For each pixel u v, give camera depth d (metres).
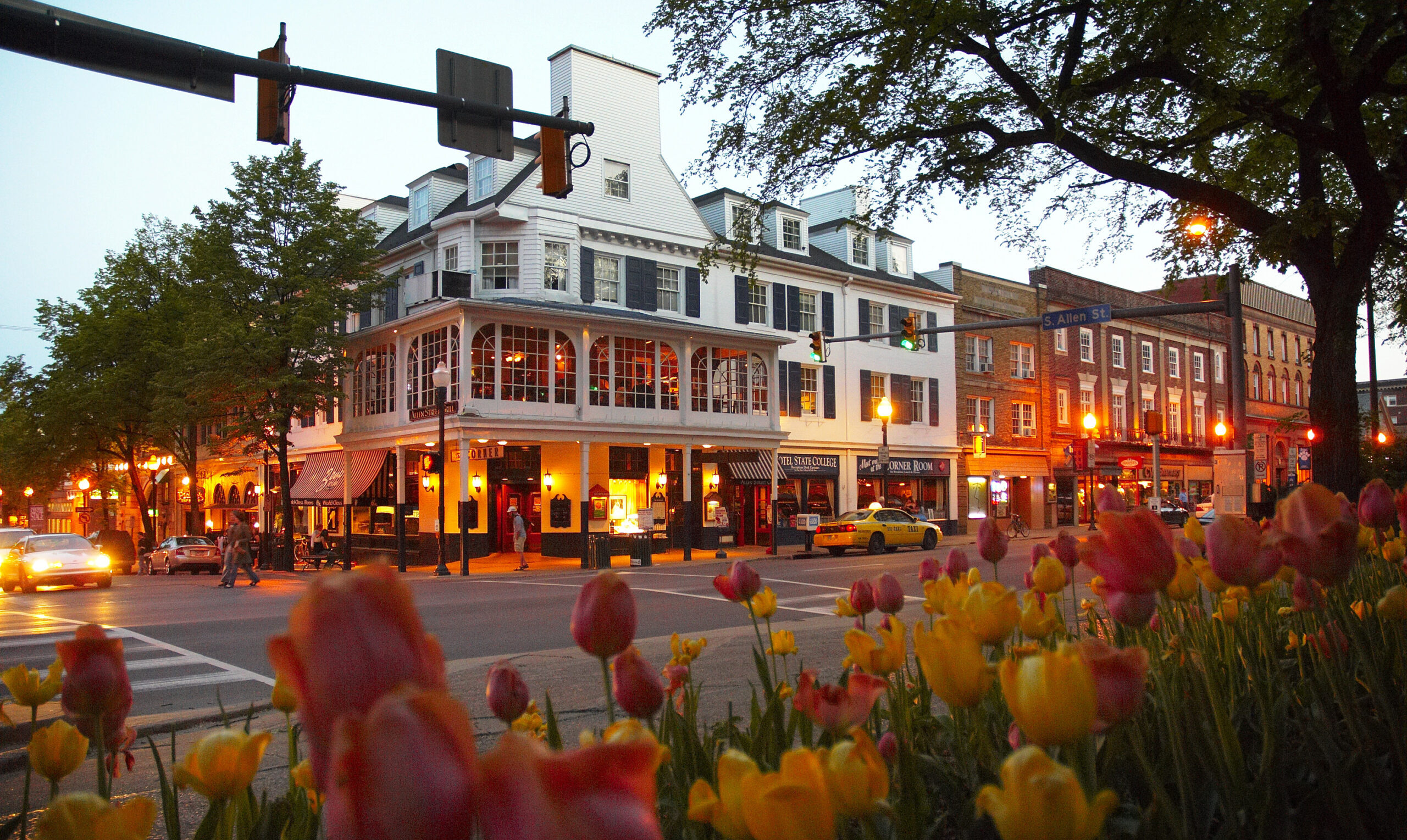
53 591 22.27
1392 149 10.59
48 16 7.45
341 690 0.49
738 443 27.64
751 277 12.29
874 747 0.93
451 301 23.25
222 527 41.72
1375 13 8.03
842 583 16.92
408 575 23.09
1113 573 1.57
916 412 35.78
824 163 11.24
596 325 25.44
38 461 35.28
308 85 8.83
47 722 6.00
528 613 13.68
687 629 11.40
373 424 28.03
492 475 27.22
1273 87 10.85
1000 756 1.87
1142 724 2.12
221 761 1.06
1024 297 40.56
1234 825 1.60
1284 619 3.45
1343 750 2.20
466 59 9.69
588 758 0.42
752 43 11.16
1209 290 14.22
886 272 36.03
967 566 2.76
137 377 33.50
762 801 0.72
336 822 0.41
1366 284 13.45
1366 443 17.47
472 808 0.42
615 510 28.23
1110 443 43.59
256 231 27.31
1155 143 10.41
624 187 28.94
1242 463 13.43
